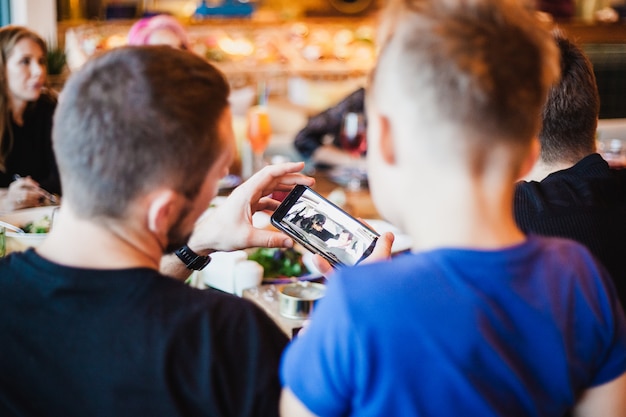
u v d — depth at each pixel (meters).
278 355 0.80
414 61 0.68
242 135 3.08
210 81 0.79
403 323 0.68
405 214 0.73
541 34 0.72
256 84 3.93
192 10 4.20
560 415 0.75
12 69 2.50
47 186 2.56
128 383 0.75
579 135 1.25
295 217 1.16
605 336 0.77
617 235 1.14
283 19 4.23
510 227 0.74
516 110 0.69
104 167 0.76
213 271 1.58
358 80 4.12
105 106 0.75
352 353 0.69
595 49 4.32
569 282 0.75
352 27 4.32
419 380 0.68
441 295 0.69
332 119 3.29
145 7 4.11
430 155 0.70
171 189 0.77
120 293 0.77
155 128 0.75
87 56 3.54
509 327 0.70
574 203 1.15
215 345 0.77
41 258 0.79
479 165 0.69
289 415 0.73
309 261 1.66
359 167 2.89
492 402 0.69
